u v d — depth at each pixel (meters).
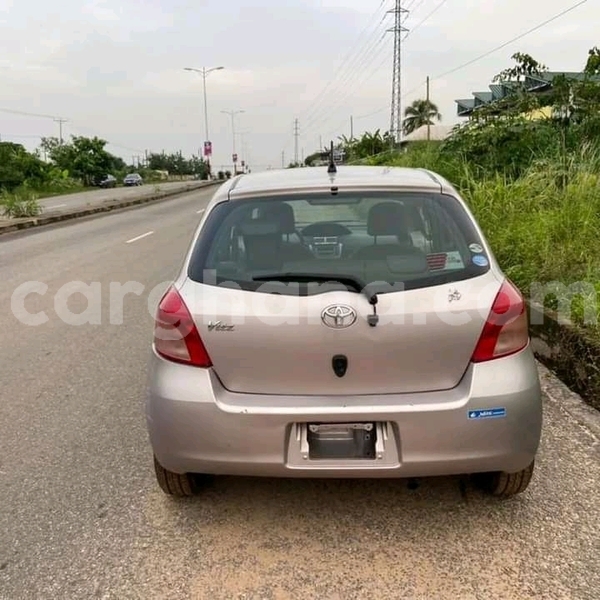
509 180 9.15
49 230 16.23
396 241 2.80
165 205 25.94
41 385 4.59
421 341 2.45
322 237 2.82
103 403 4.21
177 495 3.02
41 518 2.90
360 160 29.84
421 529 2.75
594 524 2.73
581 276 5.33
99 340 5.66
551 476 3.10
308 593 2.39
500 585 2.39
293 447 2.49
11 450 3.58
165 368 2.59
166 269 9.27
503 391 2.45
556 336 4.38
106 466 3.36
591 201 6.71
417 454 2.45
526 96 10.38
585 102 9.62
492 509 2.87
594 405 3.83
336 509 2.92
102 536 2.76
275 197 2.90
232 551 2.65
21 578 2.51
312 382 2.49
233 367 2.52
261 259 2.68
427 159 13.40
